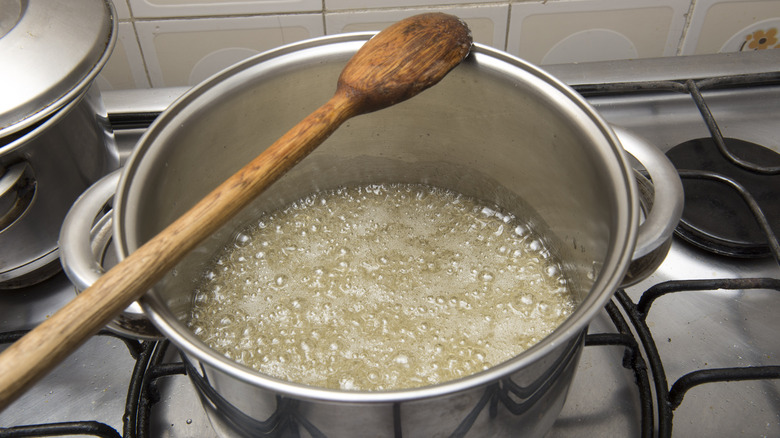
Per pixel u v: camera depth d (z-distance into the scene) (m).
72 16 0.30
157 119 0.27
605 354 0.33
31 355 0.18
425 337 0.32
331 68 0.31
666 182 0.27
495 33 0.49
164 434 0.30
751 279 0.32
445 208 0.38
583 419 0.30
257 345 0.32
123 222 0.24
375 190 0.39
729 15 0.49
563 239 0.33
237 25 0.48
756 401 0.30
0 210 0.29
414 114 0.34
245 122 0.31
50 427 0.28
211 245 0.35
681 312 0.34
